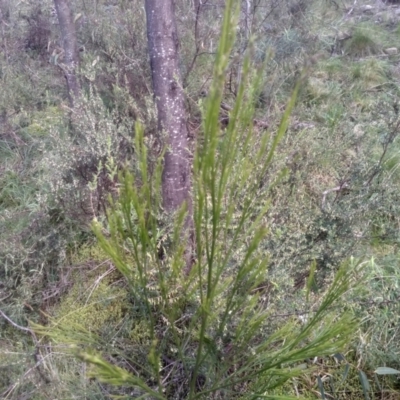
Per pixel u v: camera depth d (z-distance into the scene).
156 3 1.76
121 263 0.82
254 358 1.05
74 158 2.08
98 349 1.49
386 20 4.90
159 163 0.72
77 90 2.85
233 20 0.56
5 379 1.63
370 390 1.64
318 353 0.93
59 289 1.93
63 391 1.52
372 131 2.76
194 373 1.03
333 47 4.14
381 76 3.66
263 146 0.73
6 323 1.81
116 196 2.11
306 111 2.97
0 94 3.04
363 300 1.79
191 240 1.79
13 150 2.81
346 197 1.99
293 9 4.07
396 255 2.15
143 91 2.98
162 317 1.53
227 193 1.55
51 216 2.09
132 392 1.44
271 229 1.65
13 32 3.92
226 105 2.93
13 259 1.91
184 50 3.06
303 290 1.69
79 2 3.77
